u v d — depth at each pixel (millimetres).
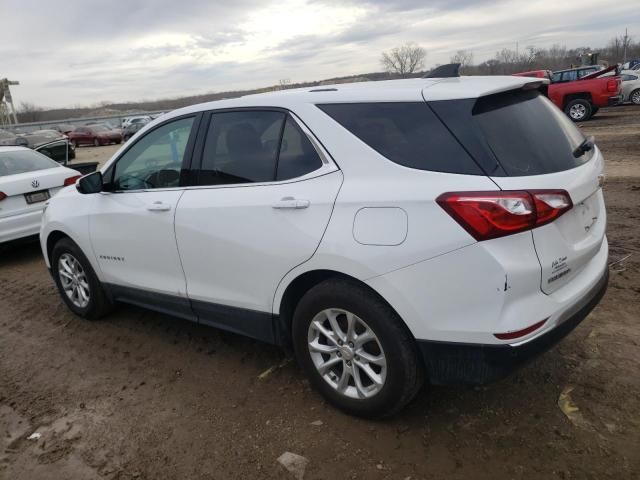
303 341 3068
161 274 3818
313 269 2861
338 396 3018
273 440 2908
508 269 2334
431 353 2576
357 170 2736
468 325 2443
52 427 3213
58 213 4613
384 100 2766
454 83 2830
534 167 2510
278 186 3025
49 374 3885
